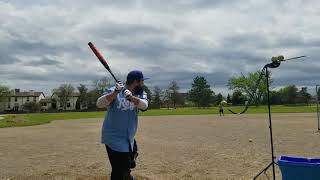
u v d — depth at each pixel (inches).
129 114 248.8
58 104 6072.8
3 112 5004.9
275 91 5034.5
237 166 411.2
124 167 249.8
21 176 376.5
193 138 761.6
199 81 5664.4
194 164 428.8
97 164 440.5
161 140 725.9
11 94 6117.1
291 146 594.2
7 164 454.6
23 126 1411.2
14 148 634.8
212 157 481.4
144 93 260.7
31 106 5388.8
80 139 792.9
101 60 250.4
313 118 1603.1
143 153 529.3
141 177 357.4
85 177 363.9
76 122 1686.8
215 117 1952.5
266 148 572.4
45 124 1535.4
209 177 355.3
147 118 1946.4
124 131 249.0
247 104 316.5
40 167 428.8
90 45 250.2
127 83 254.7
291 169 242.4
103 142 251.1
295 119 1539.1
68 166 431.2
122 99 247.0
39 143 716.0
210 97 5669.3
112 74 251.8
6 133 1021.2
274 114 2182.6
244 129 1007.0
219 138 751.7
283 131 912.9
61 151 579.5
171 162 445.1
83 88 5418.3
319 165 233.9
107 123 250.5
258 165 414.9
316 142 650.8
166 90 5344.5
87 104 5374.0
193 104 5679.1
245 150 548.7
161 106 5285.4
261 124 1230.3
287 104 4938.5
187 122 1466.5
